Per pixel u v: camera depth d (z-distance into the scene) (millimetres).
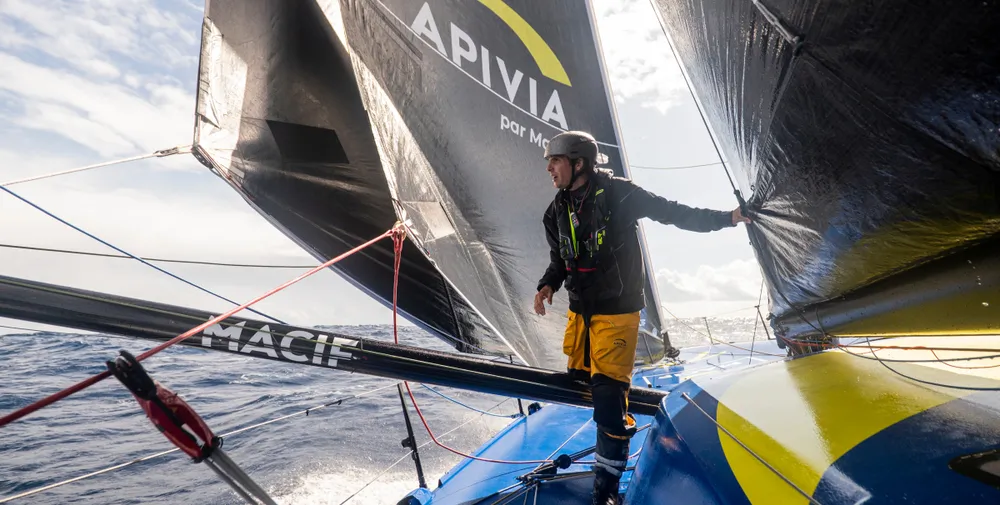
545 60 4910
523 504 2490
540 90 4875
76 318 1789
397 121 3857
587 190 2156
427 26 4082
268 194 3607
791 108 1398
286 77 3551
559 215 2232
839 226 1592
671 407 2055
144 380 1082
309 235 3852
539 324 4793
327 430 9148
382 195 3924
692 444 1681
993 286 1198
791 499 1245
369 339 2166
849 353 2350
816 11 1060
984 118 851
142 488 7168
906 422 1388
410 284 4371
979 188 1005
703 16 1747
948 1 747
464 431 8227
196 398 13234
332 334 2115
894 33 898
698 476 1543
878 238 1479
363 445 8102
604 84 5324
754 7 1295
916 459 1181
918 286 1540
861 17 947
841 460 1283
